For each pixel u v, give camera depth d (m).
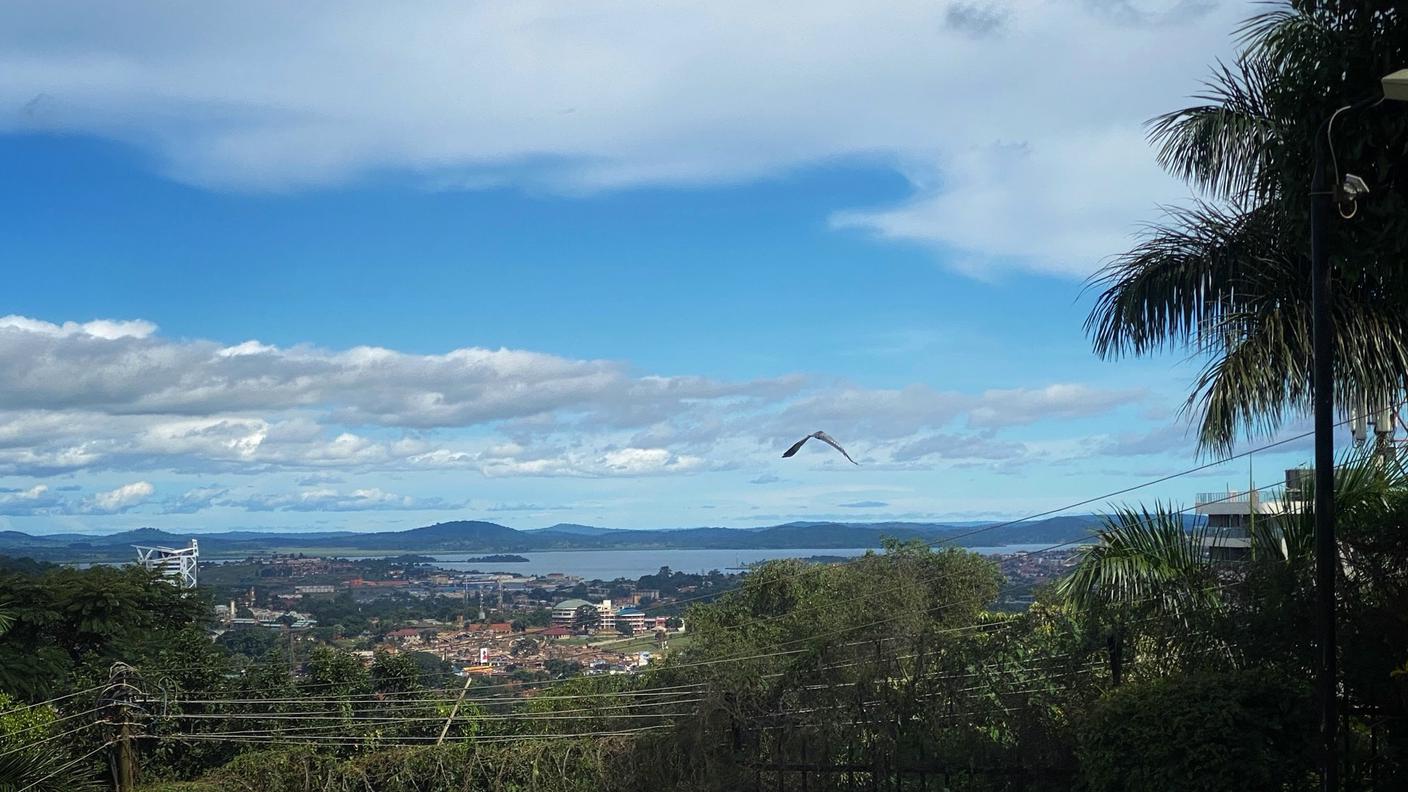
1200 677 8.70
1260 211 11.69
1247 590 9.73
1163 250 12.57
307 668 25.45
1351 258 9.11
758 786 11.83
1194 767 8.16
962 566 25.44
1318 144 7.71
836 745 11.42
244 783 18.41
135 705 17.55
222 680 24.02
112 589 24.56
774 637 26.72
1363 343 10.93
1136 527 10.89
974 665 11.03
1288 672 9.16
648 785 13.50
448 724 21.36
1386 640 8.91
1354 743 9.17
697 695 18.16
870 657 11.87
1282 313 11.43
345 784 18.48
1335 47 9.01
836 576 27.84
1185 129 12.16
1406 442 10.60
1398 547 9.23
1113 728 8.64
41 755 16.64
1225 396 11.53
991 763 10.31
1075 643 10.48
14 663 21.80
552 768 17.14
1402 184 8.92
